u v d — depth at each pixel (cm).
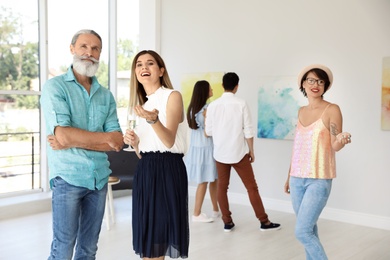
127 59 727
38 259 386
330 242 443
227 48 627
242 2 608
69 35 631
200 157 502
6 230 477
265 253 404
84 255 271
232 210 578
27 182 596
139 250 266
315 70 307
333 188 538
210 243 434
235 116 461
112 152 609
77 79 266
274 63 582
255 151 605
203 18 651
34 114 598
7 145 573
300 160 306
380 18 497
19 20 577
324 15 538
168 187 261
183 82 676
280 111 575
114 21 697
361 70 513
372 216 509
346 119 527
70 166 253
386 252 412
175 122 260
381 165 504
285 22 570
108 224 479
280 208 582
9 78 571
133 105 277
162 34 702
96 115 268
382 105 498
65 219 254
